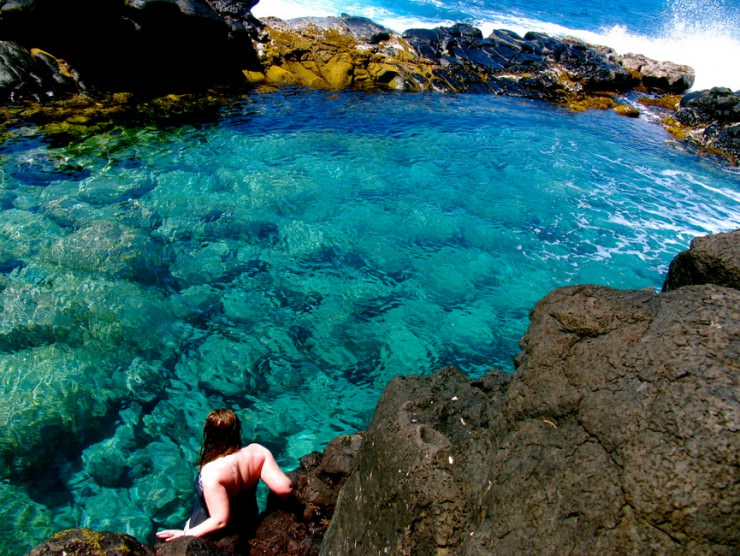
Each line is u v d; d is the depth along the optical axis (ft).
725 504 6.93
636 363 8.85
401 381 13.62
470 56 66.95
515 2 110.83
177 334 23.67
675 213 38.27
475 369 23.84
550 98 63.52
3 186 31.40
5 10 41.19
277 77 57.31
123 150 37.68
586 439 8.70
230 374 22.04
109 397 20.12
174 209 31.91
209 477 12.78
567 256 32.27
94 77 46.03
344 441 14.69
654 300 9.78
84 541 10.79
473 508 9.41
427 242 32.24
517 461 9.34
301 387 21.89
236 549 12.48
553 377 9.84
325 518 13.82
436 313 26.91
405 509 9.75
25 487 16.52
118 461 17.85
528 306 28.12
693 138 54.65
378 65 60.54
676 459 7.42
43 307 23.20
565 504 8.25
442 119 51.75
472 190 38.58
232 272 27.89
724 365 8.05
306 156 40.40
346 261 29.81
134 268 26.71
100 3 44.73
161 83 49.90
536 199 38.27
